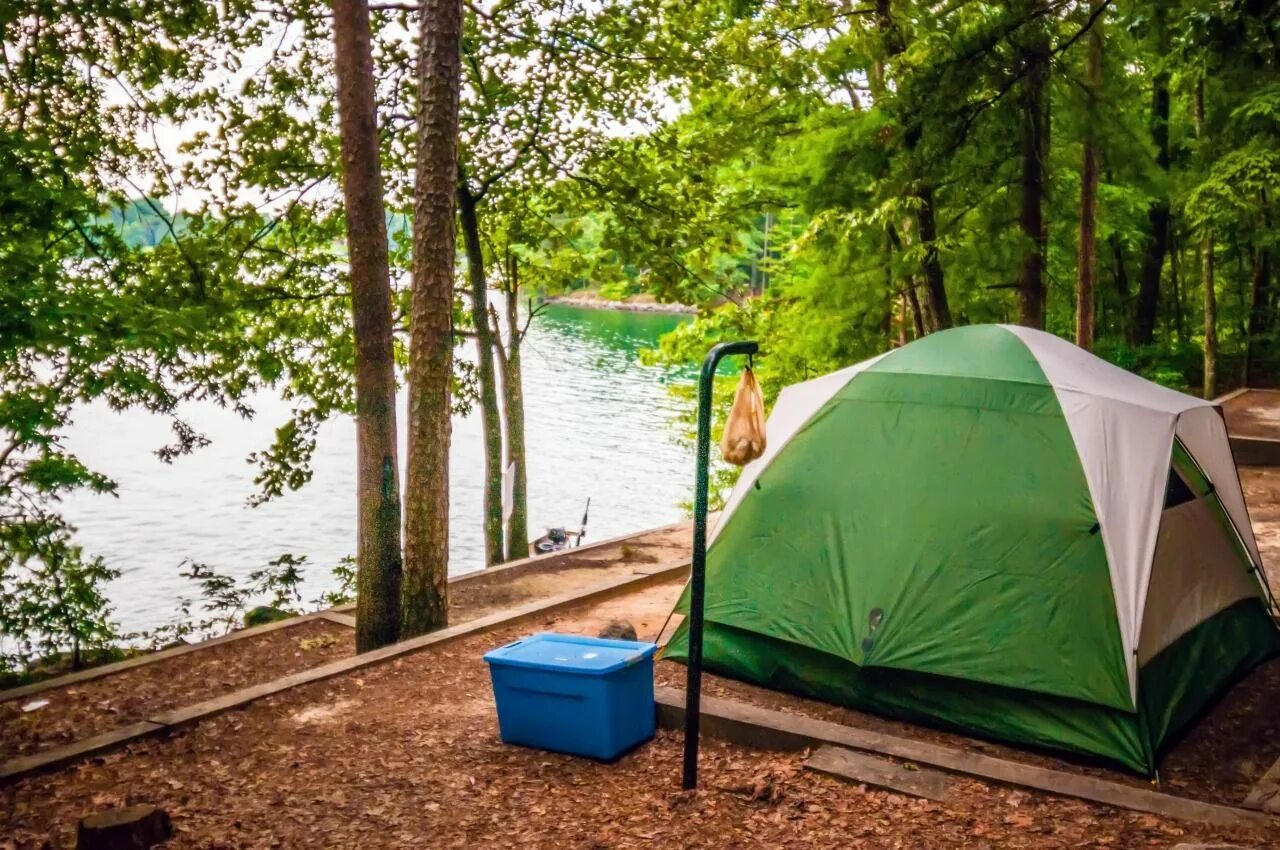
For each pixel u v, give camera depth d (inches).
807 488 301.4
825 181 621.3
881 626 273.4
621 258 698.2
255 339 651.5
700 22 669.9
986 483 275.7
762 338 837.2
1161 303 1259.2
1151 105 942.4
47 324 372.2
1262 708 283.1
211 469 1374.3
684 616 324.8
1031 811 212.8
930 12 527.2
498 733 271.0
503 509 637.9
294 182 610.9
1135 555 255.1
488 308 754.8
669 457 1435.8
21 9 456.8
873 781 228.2
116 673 385.4
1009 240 600.4
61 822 221.5
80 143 489.4
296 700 301.7
